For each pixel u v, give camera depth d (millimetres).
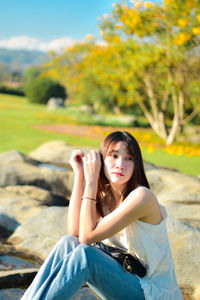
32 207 4516
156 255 2164
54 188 6297
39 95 37531
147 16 12062
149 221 2186
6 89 52469
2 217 4242
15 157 6680
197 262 2994
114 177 2270
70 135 15547
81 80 27406
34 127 17641
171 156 11117
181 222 3322
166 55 12930
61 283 1985
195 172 8836
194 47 12078
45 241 3744
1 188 5371
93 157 2293
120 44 13508
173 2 11133
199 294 2789
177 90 14109
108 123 22828
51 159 7582
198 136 16438
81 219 2186
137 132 18828
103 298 2236
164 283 2193
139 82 15109
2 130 15398
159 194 5352
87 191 2236
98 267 2066
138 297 2121
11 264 3488
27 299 1998
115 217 2125
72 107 31984
